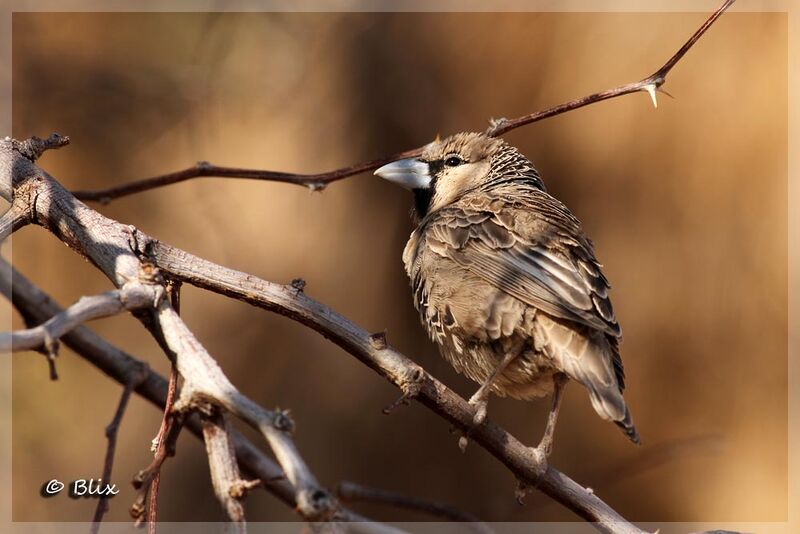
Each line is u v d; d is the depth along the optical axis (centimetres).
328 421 1312
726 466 1222
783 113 1210
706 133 1227
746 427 1221
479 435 623
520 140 1256
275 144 1353
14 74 1238
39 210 562
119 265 518
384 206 1342
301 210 1349
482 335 729
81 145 1286
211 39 1330
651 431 1238
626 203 1245
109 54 1294
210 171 771
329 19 1353
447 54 1300
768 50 1216
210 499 1293
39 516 1039
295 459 390
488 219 756
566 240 738
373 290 1327
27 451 1010
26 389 989
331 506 375
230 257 1327
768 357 1218
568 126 1249
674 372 1236
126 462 1262
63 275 1296
